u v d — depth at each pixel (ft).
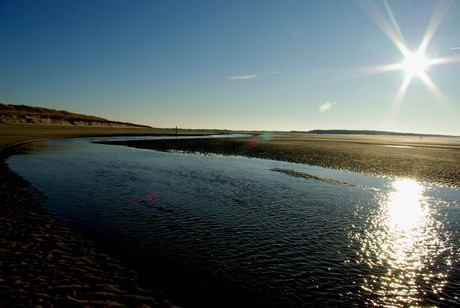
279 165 110.63
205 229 42.24
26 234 36.01
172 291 26.66
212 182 74.69
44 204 48.96
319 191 69.15
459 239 42.34
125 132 365.20
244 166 105.29
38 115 433.07
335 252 36.81
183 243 37.09
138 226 41.83
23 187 59.06
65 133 264.11
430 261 35.29
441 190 73.67
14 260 29.32
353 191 70.33
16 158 99.76
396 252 37.47
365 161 127.75
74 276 27.40
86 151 135.23
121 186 65.21
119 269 29.66
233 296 26.61
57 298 23.71
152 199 56.18
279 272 31.30
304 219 48.75
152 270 30.07
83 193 57.52
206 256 34.01
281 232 42.63
